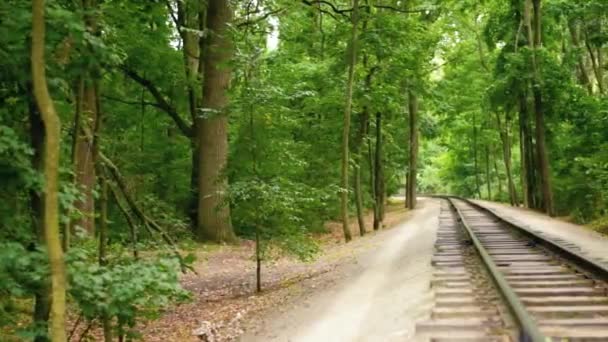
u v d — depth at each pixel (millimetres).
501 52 32656
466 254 12375
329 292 10453
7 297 6312
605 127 24781
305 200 12695
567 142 28094
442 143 60562
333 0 24531
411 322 7059
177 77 22609
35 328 5383
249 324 9109
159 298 5695
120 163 18375
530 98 31219
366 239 20703
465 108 42625
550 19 31797
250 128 12336
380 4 23453
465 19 33969
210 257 18062
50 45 5488
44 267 5121
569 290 7891
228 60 13039
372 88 24062
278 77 13805
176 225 12906
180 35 23062
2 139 4934
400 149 38625
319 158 25172
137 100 24438
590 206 23125
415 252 13898
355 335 7180
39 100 4527
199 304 11828
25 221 5754
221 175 12883
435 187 94938
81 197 5797
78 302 5391
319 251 15422
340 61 23438
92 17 6184
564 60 30172
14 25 5160
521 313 5805
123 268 5703
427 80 31891
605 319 6324
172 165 23859
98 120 7445
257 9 22797
